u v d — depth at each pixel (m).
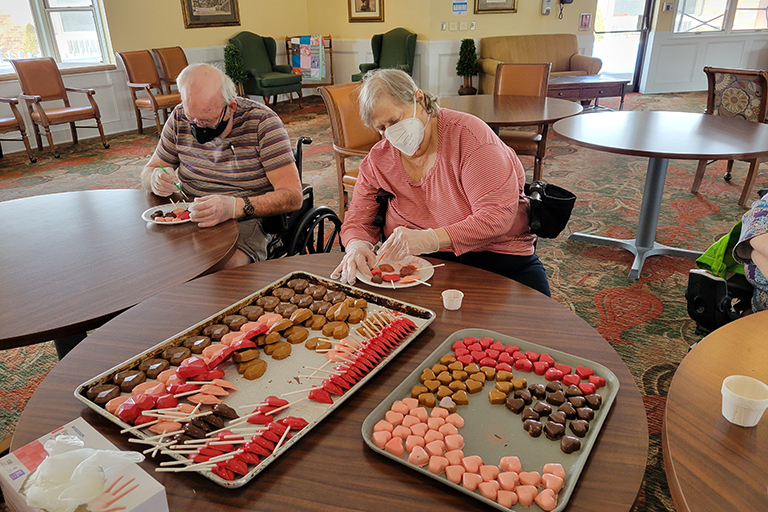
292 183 1.95
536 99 3.79
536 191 1.60
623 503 0.70
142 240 1.58
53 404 0.91
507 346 1.05
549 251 3.12
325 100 3.07
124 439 0.84
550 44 7.23
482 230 1.42
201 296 1.27
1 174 4.77
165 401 0.89
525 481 0.73
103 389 0.92
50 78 5.46
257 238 2.02
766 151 2.23
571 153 5.33
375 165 1.66
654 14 7.88
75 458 0.65
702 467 0.72
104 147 5.66
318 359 1.03
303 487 0.75
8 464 0.70
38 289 1.29
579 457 0.77
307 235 2.20
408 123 1.43
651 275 2.79
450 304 1.19
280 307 1.17
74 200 1.97
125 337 1.10
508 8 7.29
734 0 7.93
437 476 0.74
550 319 1.15
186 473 0.78
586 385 0.91
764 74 3.38
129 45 6.35
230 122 1.91
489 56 7.21
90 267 1.41
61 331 1.13
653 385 1.94
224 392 0.93
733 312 1.50
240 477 0.76
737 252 1.46
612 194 4.07
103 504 0.62
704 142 2.41
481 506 0.71
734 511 0.65
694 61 8.22
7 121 4.89
